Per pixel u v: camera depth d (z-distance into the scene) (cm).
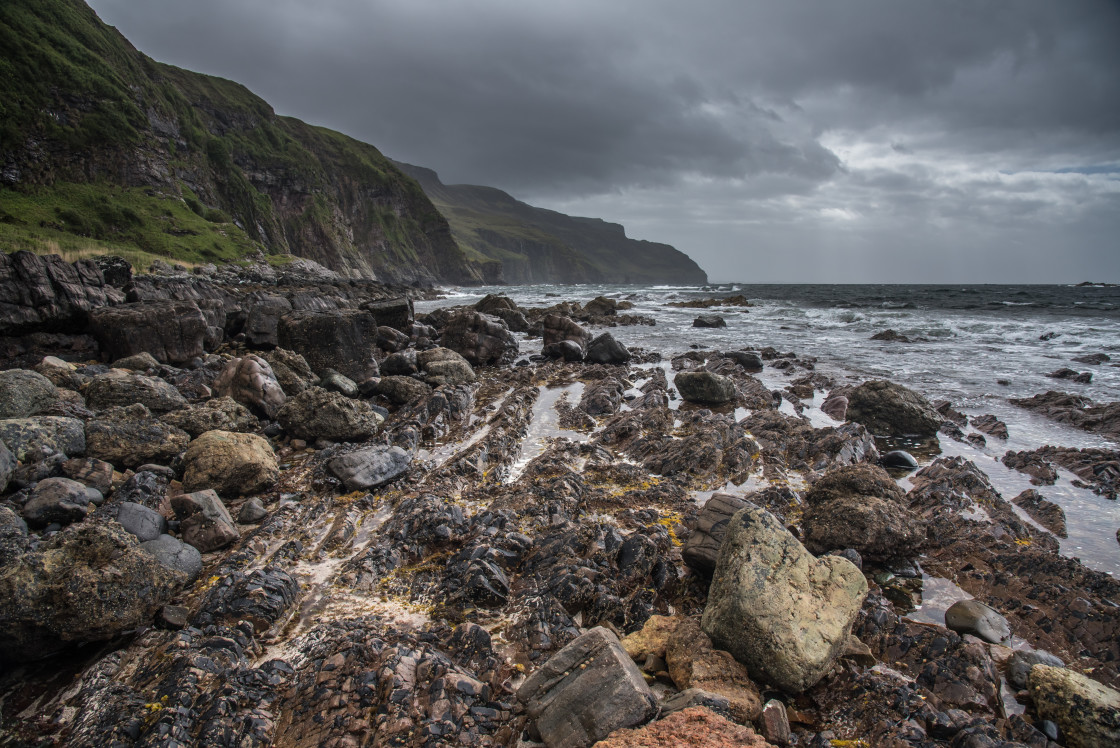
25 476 778
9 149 6538
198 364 1648
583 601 609
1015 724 462
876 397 1351
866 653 541
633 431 1216
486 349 2208
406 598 635
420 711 448
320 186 13900
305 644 552
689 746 360
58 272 1650
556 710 427
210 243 7594
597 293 8738
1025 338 2772
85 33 8562
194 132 10162
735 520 575
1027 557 688
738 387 1714
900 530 714
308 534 780
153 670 494
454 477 962
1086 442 1219
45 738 439
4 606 504
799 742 454
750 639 493
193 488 862
